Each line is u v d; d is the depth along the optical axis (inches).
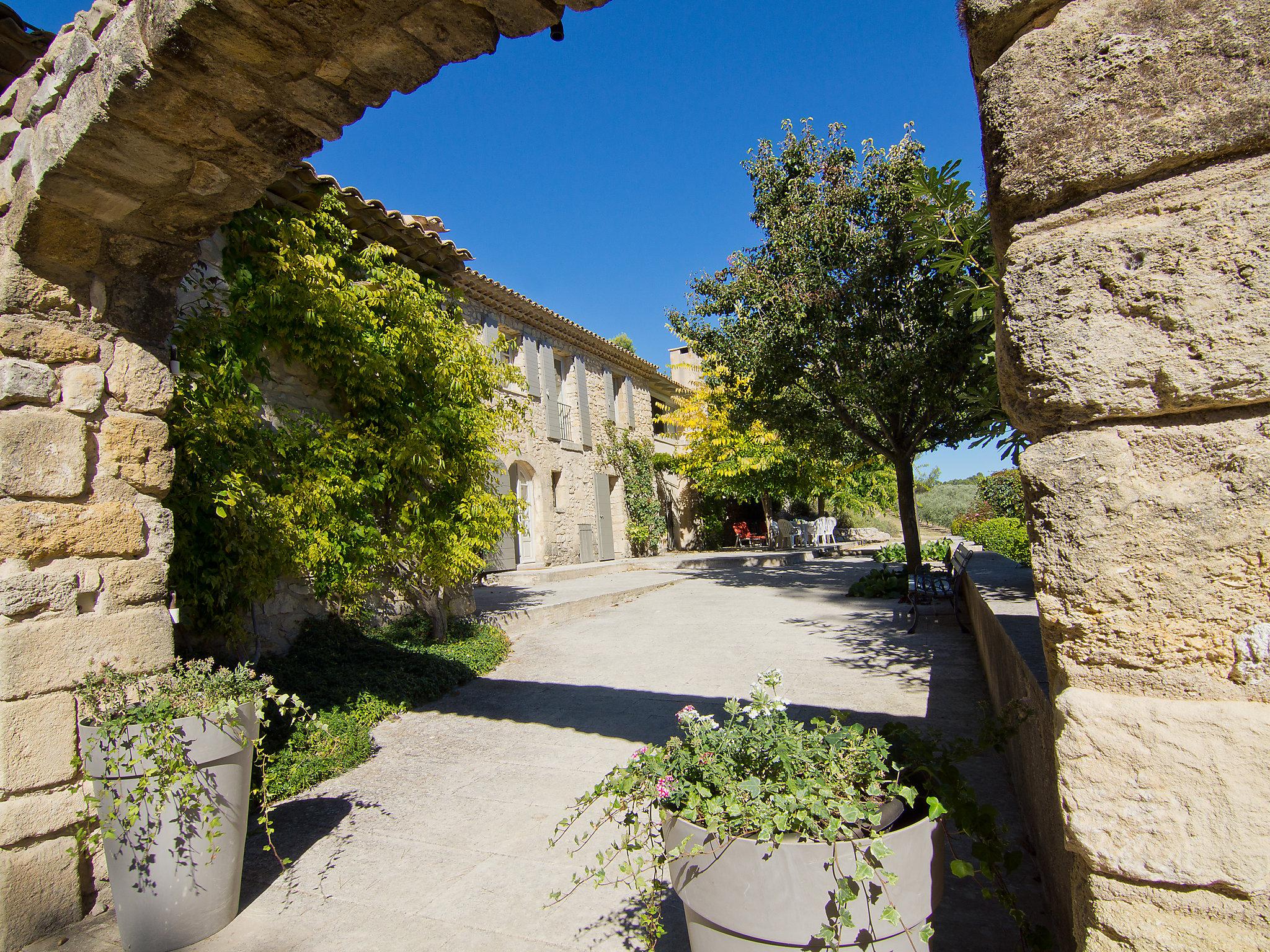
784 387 435.5
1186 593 51.8
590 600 395.5
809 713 191.8
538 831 136.4
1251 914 48.1
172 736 102.4
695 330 468.1
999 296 62.1
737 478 753.0
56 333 122.4
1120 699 53.4
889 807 75.7
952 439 416.2
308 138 118.6
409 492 271.6
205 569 185.8
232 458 197.2
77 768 116.5
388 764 173.6
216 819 104.8
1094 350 54.9
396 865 126.0
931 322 362.6
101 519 124.7
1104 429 55.2
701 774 80.7
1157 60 53.8
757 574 561.6
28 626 113.0
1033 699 97.0
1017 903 98.7
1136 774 51.8
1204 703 50.9
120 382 131.0
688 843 74.7
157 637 129.9
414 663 239.8
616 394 754.8
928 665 240.1
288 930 107.8
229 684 117.3
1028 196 58.5
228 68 101.2
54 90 115.2
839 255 378.6
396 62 104.8
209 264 206.2
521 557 555.8
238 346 208.2
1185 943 49.6
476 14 96.8
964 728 175.5
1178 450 52.8
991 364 219.6
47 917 112.3
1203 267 51.9
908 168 358.0
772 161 420.8
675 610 388.2
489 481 312.5
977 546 464.4
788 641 294.4
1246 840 48.3
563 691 233.8
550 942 102.3
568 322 607.5
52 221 116.6
